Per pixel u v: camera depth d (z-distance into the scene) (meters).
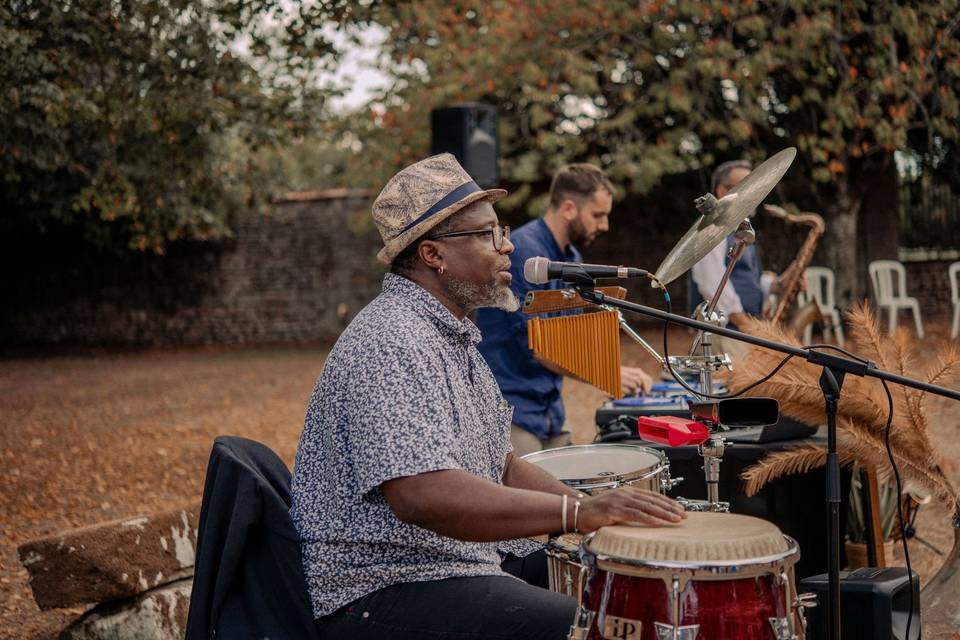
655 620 1.95
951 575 3.03
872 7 11.34
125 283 18.00
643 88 12.59
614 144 12.98
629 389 3.94
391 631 2.20
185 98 6.78
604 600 2.03
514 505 2.05
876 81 10.91
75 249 18.00
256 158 12.41
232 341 17.73
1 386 12.95
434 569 2.22
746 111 11.58
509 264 2.38
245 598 2.26
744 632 1.94
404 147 13.21
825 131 12.28
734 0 11.10
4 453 8.02
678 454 3.51
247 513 2.23
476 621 2.17
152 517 3.49
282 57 7.01
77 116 6.52
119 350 17.50
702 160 13.34
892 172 13.79
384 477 2.07
